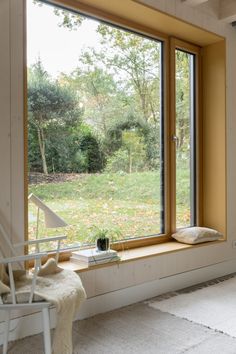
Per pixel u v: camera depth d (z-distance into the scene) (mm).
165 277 3133
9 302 1685
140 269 2930
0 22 2199
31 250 2523
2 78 2211
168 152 3518
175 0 3188
